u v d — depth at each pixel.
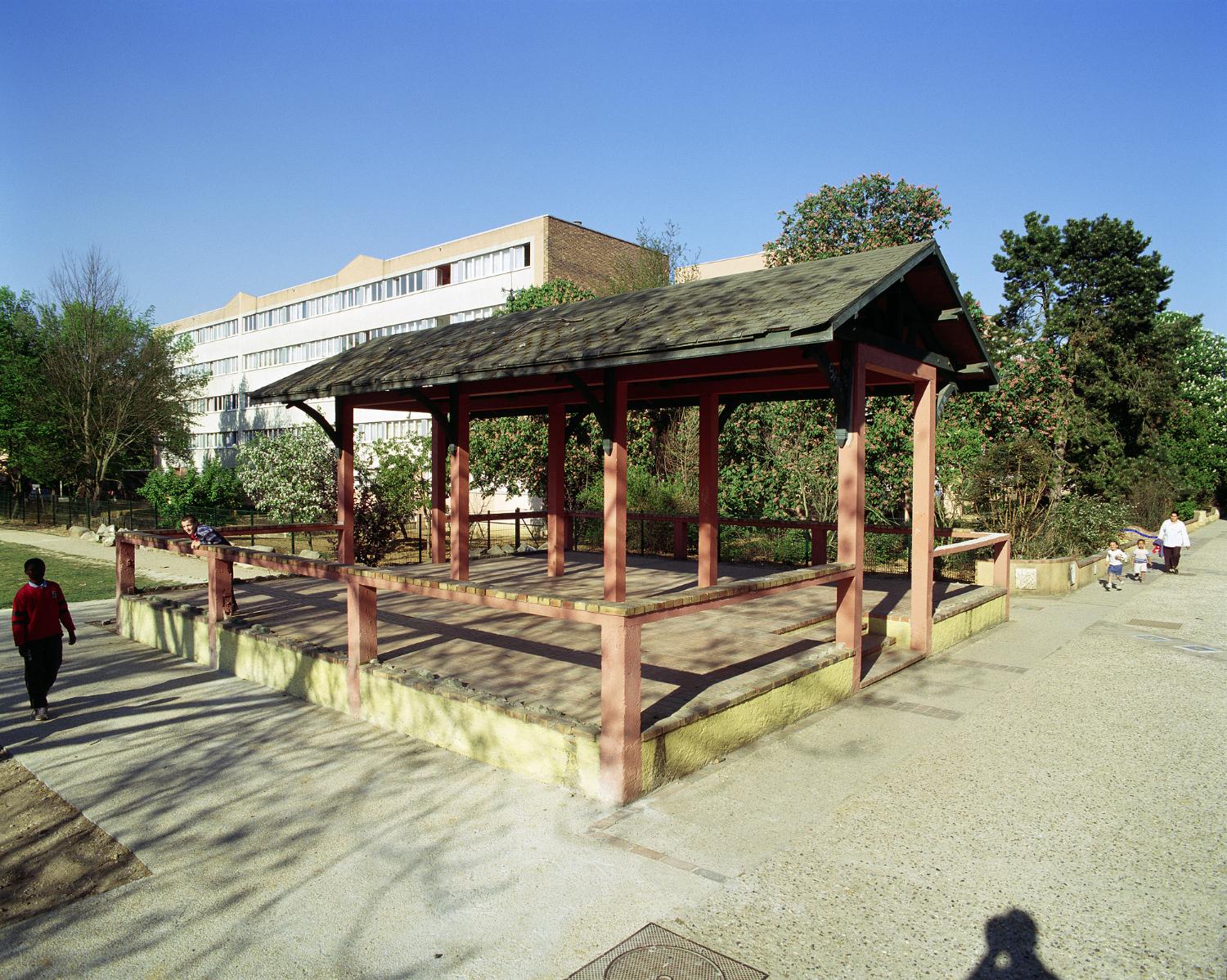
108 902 3.67
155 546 9.02
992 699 6.99
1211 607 12.37
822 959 3.20
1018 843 4.24
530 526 21.47
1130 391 27.08
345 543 11.05
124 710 6.56
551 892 3.71
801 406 16.17
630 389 10.85
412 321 38.72
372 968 3.16
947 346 8.65
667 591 10.23
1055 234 28.77
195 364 48.69
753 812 4.57
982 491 15.84
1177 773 5.27
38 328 38.62
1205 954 3.25
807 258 23.98
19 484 37.72
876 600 9.73
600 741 4.65
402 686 5.87
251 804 4.71
